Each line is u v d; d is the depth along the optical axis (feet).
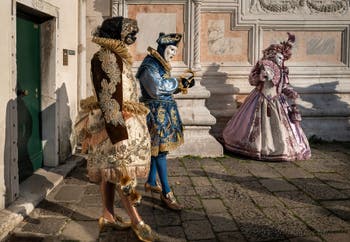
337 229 10.25
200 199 12.55
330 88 21.52
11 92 11.02
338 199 12.54
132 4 19.60
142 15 19.69
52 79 15.08
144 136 9.31
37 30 14.71
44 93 15.12
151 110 11.43
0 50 10.37
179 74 19.40
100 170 9.07
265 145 17.30
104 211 10.06
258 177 14.96
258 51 21.25
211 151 17.95
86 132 9.75
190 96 18.38
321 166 16.53
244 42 21.27
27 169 13.79
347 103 21.71
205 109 18.53
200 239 9.71
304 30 21.61
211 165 16.65
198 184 14.07
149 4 19.62
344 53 21.98
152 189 12.57
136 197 9.09
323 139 21.20
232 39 21.18
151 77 10.93
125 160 8.93
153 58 11.35
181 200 12.44
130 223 10.07
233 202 12.28
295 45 21.72
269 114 17.39
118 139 8.43
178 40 11.42
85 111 9.50
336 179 14.70
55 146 15.37
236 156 18.21
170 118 11.57
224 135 19.12
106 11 19.60
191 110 18.29
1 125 10.47
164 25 19.76
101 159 9.02
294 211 11.53
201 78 20.12
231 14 21.03
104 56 8.68
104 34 8.93
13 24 10.98
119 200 12.38
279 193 13.12
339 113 21.16
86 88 19.62
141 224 9.43
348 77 21.90
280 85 17.48
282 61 17.71
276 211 11.53
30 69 14.05
